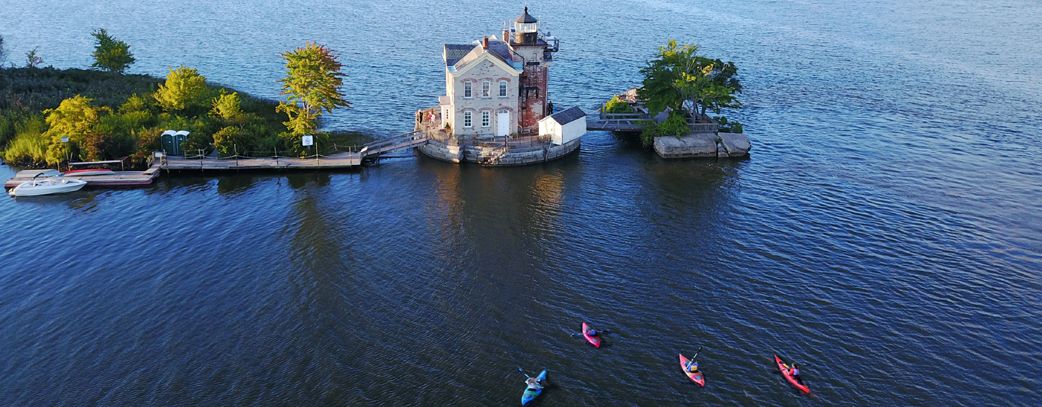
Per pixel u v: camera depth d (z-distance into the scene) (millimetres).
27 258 59594
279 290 55469
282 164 80000
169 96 93750
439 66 138625
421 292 55562
